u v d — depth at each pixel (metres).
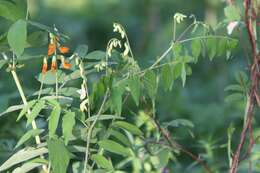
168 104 7.36
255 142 4.58
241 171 5.39
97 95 3.82
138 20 19.44
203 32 4.18
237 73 4.82
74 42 19.11
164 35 17.25
